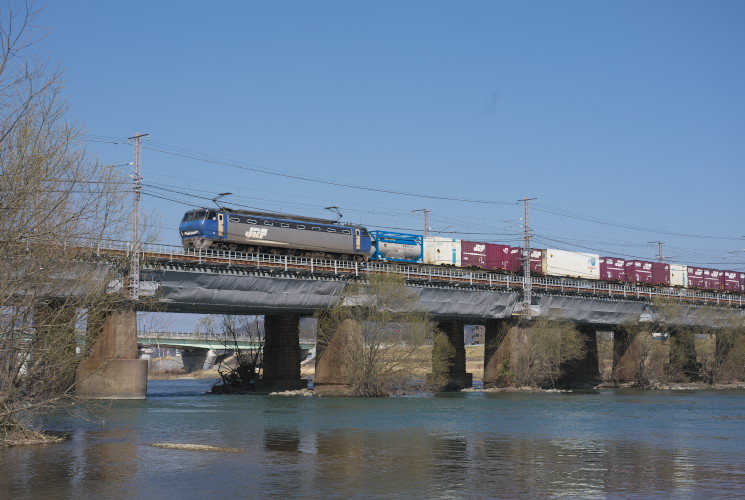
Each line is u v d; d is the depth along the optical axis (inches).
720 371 5767.7
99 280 1828.2
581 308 5039.4
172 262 3238.2
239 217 3668.8
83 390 3095.5
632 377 5462.6
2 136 1414.9
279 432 2160.4
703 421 2603.3
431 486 1344.7
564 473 1483.8
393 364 3941.9
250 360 4621.1
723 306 5890.8
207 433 2113.7
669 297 5497.1
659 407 3302.2
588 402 3636.8
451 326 4953.3
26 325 1601.9
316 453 1734.7
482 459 1660.9
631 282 5605.3
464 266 4645.7
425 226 5447.8
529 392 4584.2
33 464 1524.4
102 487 1311.5
